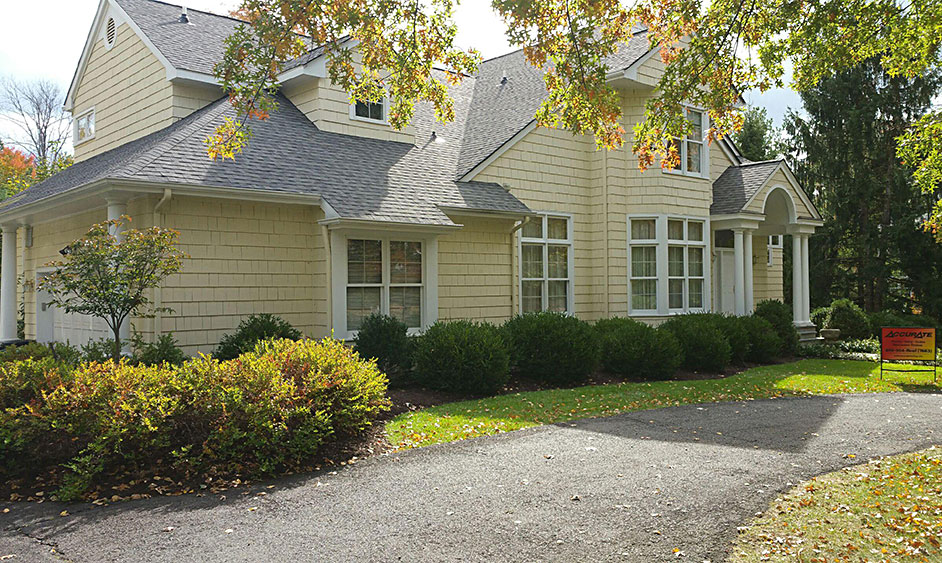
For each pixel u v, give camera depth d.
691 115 17.70
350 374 8.06
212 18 17.73
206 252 11.45
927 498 5.90
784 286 33.91
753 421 9.36
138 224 11.23
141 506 5.89
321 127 14.52
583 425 9.05
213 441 6.81
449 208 13.41
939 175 14.94
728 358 14.84
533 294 16.11
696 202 17.66
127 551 4.88
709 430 8.77
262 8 8.59
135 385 7.04
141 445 6.61
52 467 6.75
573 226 16.78
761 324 16.66
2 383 7.06
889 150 29.50
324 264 12.41
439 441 8.09
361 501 5.92
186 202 11.25
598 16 8.98
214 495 6.18
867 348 19.14
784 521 5.39
